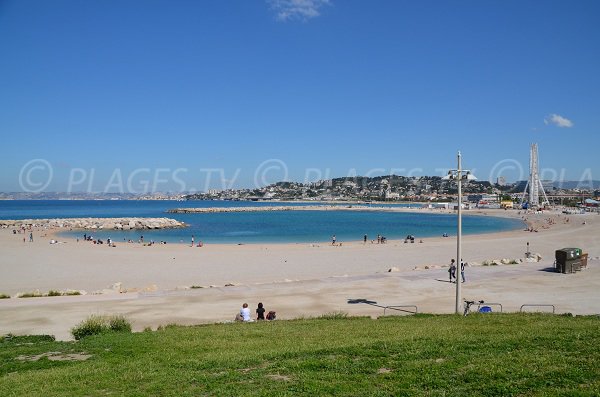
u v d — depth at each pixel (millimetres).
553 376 9484
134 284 35531
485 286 29250
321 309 23891
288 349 13242
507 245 65438
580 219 132875
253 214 185875
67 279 38000
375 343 13320
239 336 16000
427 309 23469
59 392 10047
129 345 14602
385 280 31828
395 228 108562
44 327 20266
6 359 13547
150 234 92750
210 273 40750
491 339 13539
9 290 33188
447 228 108000
